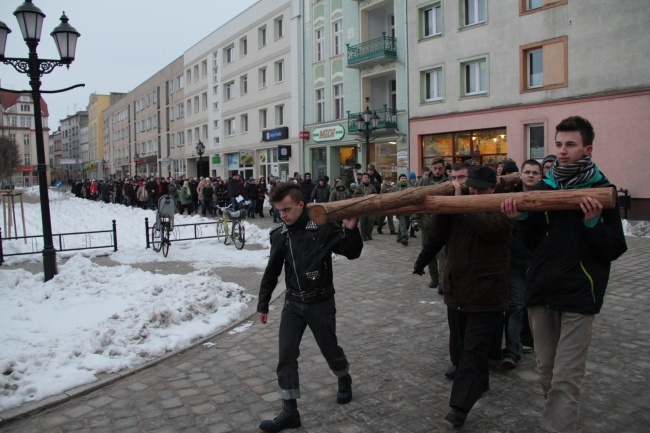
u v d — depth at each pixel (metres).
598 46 16.30
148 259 11.62
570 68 16.98
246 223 16.23
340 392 3.98
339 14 26.09
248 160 35.72
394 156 23.58
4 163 46.25
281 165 31.91
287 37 30.47
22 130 97.25
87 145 102.12
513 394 4.04
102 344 5.26
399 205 3.19
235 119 37.81
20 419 3.88
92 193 41.44
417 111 21.95
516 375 4.41
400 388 4.22
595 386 4.11
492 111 19.22
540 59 18.03
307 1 28.48
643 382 4.17
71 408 4.06
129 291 7.44
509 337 4.58
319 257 3.64
